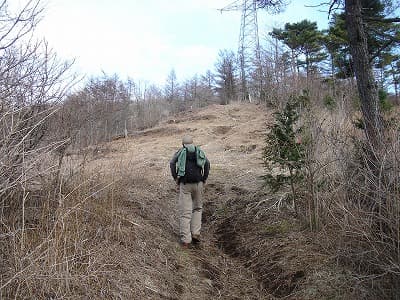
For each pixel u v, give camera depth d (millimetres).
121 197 6289
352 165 4930
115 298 3934
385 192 3943
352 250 4652
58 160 4953
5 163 3420
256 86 30156
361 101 5555
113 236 5047
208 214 7719
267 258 5617
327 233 5484
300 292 4672
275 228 6285
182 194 6234
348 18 5789
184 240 6039
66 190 4945
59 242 4043
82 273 4000
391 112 6039
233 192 8383
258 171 9430
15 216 4148
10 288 3404
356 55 5672
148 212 6664
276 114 6516
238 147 14766
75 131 4949
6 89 3688
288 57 15289
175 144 17969
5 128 3725
